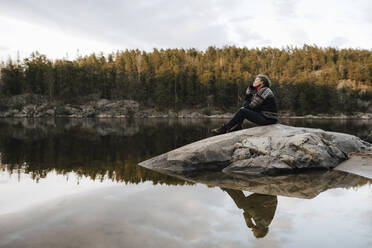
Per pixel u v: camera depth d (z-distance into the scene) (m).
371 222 1.82
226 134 4.68
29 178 3.10
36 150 5.70
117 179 3.15
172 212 2.00
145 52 91.75
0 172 3.43
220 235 1.59
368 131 13.67
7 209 2.02
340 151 4.53
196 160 4.15
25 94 65.19
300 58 115.00
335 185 2.99
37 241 1.49
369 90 76.75
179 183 3.06
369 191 2.69
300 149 4.06
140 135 10.48
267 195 2.56
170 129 15.12
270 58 117.56
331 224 1.77
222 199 2.40
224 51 118.19
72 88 68.50
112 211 2.00
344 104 68.06
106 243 1.46
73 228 1.67
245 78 72.69
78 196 2.39
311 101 69.19
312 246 1.45
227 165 4.18
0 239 1.51
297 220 1.86
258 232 1.63
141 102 71.06
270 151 4.10
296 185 3.02
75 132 11.85
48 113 57.75
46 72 66.75
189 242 1.48
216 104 72.56
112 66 77.00
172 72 74.69
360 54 122.75
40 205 2.12
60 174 3.35
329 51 124.94
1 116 54.91
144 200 2.31
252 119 4.75
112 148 6.27
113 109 65.06
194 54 116.56
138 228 1.68
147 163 4.29
